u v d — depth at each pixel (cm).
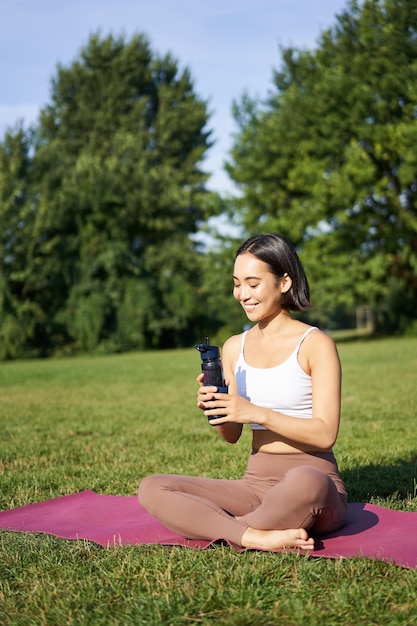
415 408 916
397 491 475
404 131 2972
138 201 3891
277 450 362
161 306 3641
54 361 2984
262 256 354
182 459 632
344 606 275
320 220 3209
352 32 3300
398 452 625
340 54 3306
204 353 342
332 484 338
